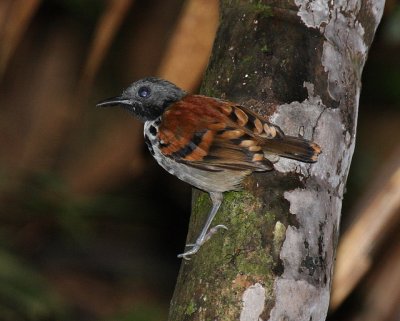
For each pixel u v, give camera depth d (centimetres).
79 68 1892
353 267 981
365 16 903
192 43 1062
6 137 1838
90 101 1823
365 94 1841
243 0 897
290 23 861
